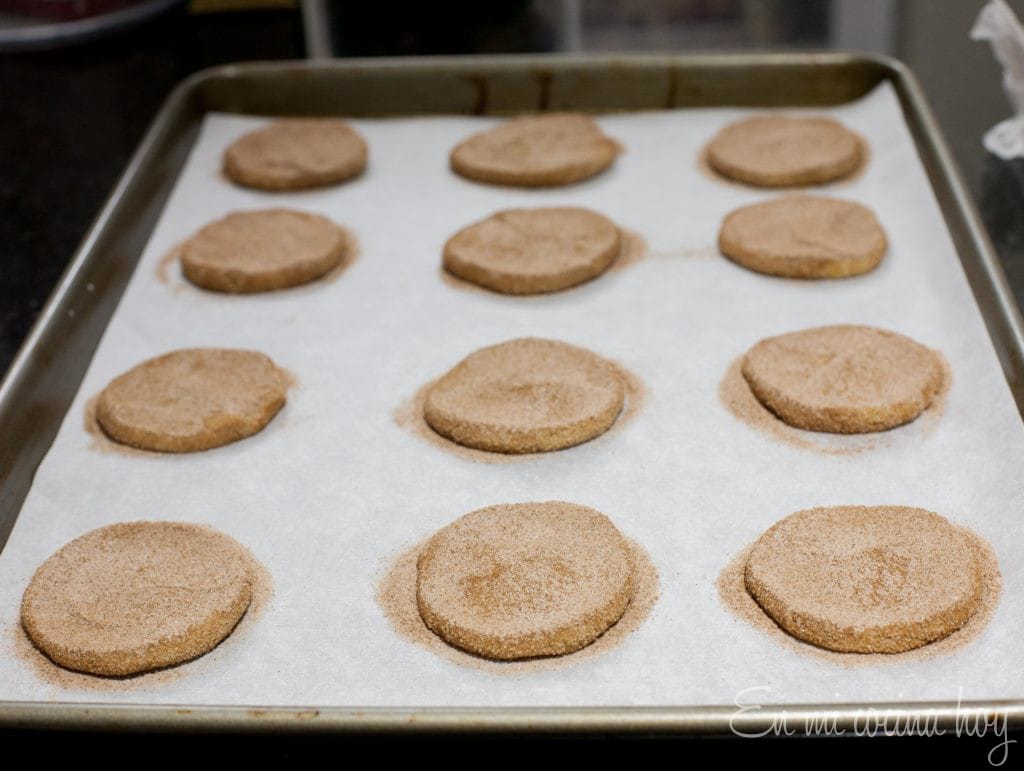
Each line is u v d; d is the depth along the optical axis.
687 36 0.81
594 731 0.37
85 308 0.56
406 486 0.49
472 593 0.44
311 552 0.46
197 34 0.84
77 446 0.51
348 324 0.57
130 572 0.45
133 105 0.77
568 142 0.68
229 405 0.52
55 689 0.42
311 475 0.50
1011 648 0.41
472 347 0.56
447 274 0.60
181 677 0.42
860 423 0.50
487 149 0.68
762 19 0.83
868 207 0.62
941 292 0.56
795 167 0.65
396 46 0.81
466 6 0.85
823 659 0.42
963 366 0.52
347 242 0.63
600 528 0.46
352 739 0.37
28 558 0.47
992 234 0.60
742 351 0.54
